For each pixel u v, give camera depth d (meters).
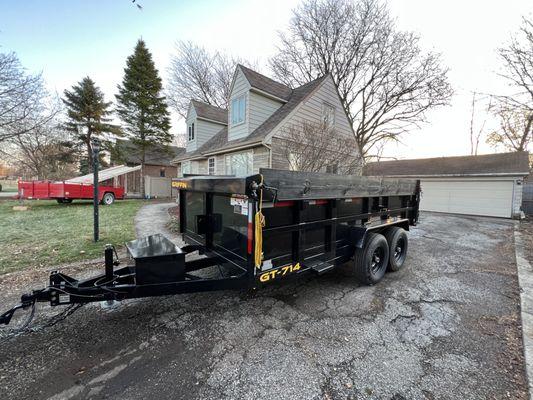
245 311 2.83
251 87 10.02
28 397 1.64
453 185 13.81
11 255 4.43
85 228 6.77
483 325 2.63
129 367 1.94
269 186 2.24
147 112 18.83
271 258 2.45
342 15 15.89
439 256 5.30
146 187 20.39
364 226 3.66
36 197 10.86
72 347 2.16
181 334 2.38
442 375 1.92
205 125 15.77
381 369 1.97
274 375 1.88
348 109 17.81
